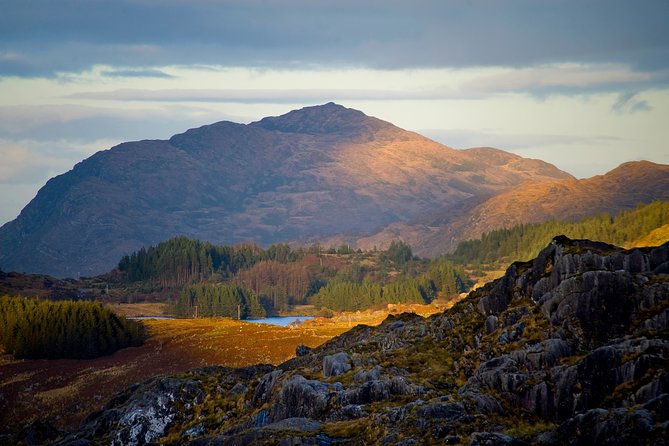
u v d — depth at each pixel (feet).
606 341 318.04
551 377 299.17
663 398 242.99
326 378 387.55
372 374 371.35
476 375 331.16
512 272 387.96
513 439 261.24
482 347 363.15
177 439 419.33
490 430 286.66
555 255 365.40
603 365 285.02
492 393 312.50
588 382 287.07
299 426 337.11
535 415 296.30
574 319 329.93
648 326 310.24
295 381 375.45
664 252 335.67
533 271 374.22
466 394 312.29
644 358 276.41
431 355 390.83
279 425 340.80
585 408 283.59
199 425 419.54
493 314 390.21
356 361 399.44
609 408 260.42
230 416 416.46
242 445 330.75
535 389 298.56
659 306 313.94
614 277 325.62
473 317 403.34
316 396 360.28
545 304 347.15
